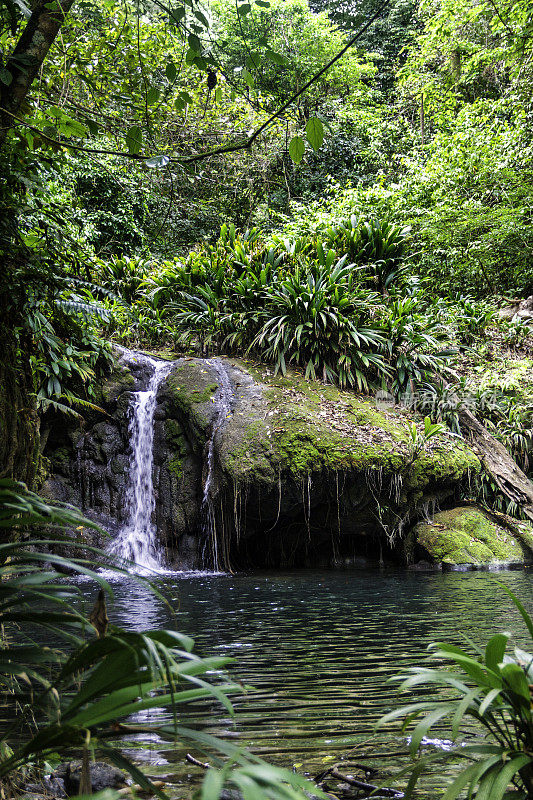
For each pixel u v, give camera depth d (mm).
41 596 1303
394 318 10961
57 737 1185
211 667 1221
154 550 9516
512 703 1463
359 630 4629
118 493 9867
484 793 1302
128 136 3252
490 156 14938
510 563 8562
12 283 3002
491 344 12180
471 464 9578
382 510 9047
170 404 9852
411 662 3668
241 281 10953
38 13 2826
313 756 2348
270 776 949
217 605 5871
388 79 25250
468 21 16344
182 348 11344
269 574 8516
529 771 1433
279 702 3002
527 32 14625
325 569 9078
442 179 15211
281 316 10672
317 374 10516
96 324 8820
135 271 12242
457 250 14500
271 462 8758
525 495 9664
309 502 8633
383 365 10391
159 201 13617
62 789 2086
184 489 9445
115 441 10023
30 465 3172
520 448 10391
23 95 2816
